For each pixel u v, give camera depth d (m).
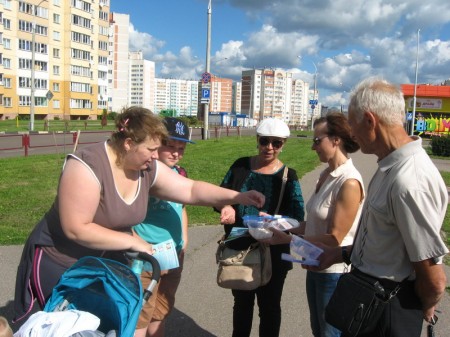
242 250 3.18
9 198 9.40
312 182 12.50
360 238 2.26
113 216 2.46
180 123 3.16
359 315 2.13
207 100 29.70
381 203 2.08
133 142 2.41
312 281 3.11
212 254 6.11
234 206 3.46
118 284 2.16
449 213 9.03
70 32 71.62
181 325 4.17
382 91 2.10
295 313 4.42
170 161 3.16
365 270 2.19
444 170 18.03
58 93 72.44
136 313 2.12
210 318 4.31
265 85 107.81
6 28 62.44
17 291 2.59
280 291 3.36
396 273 2.11
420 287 2.06
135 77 118.31
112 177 2.44
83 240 2.32
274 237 2.87
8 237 6.54
